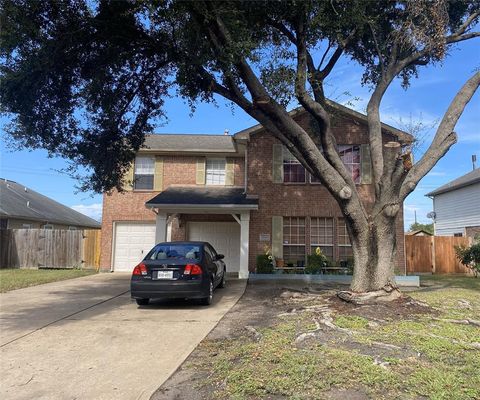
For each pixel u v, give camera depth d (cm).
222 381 455
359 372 457
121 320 778
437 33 884
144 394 432
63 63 923
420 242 1897
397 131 1528
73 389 448
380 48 1041
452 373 457
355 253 888
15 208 2512
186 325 734
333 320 710
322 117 885
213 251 1146
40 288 1230
